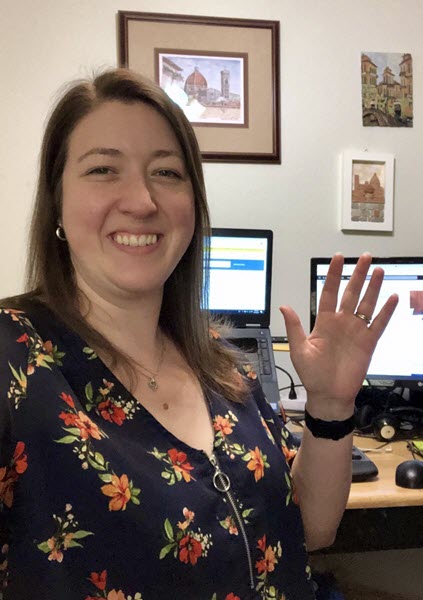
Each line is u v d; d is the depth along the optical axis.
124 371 0.81
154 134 0.83
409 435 1.50
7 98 1.68
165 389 0.86
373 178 1.85
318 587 1.34
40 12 1.68
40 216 0.85
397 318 1.56
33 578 0.65
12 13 1.67
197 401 0.88
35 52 1.69
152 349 0.90
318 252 1.84
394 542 1.39
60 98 0.84
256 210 1.80
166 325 0.98
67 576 0.65
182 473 0.74
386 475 1.20
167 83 1.74
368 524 1.38
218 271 1.62
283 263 1.83
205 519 0.73
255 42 1.78
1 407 0.65
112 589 0.66
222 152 1.77
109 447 0.70
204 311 1.01
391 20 1.85
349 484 0.96
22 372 0.69
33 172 1.70
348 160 1.83
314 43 1.81
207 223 0.98
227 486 0.78
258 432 0.90
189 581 0.70
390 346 1.57
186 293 0.98
